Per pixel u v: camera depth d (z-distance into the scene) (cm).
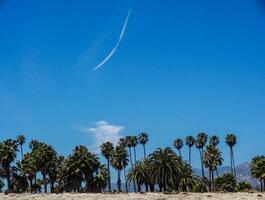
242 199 8406
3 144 15412
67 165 15512
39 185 17600
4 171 17100
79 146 15900
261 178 15912
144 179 14725
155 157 14100
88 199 8525
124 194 9606
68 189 15850
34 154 16888
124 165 17912
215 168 19025
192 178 14812
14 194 9544
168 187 13838
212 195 9212
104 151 18350
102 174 16662
